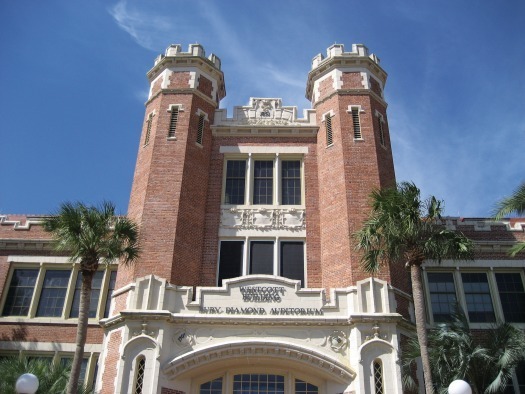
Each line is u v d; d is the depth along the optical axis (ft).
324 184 77.15
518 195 54.19
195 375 61.93
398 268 68.03
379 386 58.08
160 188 73.87
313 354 59.31
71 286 78.95
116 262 79.10
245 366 62.59
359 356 58.90
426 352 50.29
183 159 76.64
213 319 61.46
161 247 68.90
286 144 82.99
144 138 82.07
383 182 75.25
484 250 78.74
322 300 63.52
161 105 82.33
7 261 80.59
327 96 84.17
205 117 83.82
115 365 59.88
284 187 80.18
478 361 53.47
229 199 79.00
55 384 52.39
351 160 76.02
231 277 72.23
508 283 77.41
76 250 54.54
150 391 57.11
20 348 73.72
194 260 71.46
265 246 74.49
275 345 59.57
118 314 61.72
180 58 86.58
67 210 55.47
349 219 70.85
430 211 56.29
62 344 74.13
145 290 63.87
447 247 55.01
